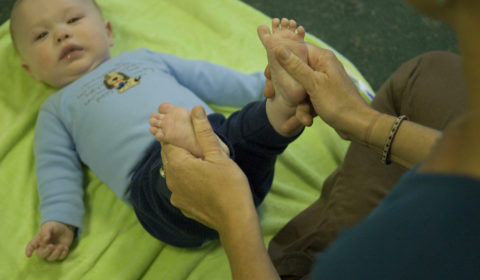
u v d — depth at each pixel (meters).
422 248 0.32
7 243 1.08
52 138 1.15
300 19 1.69
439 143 0.34
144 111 1.06
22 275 1.04
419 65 0.89
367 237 0.35
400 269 0.33
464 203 0.30
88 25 1.24
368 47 1.63
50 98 1.21
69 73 1.23
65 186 1.10
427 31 1.67
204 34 1.47
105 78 1.15
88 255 1.06
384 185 0.87
